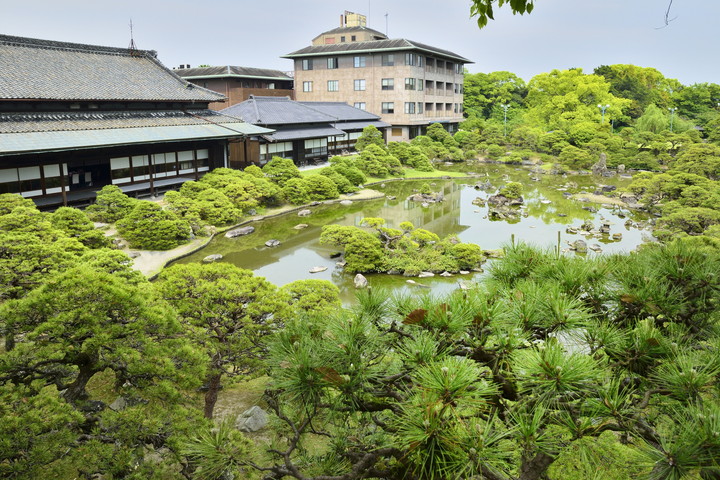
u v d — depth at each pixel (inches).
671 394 141.1
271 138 1884.8
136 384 323.9
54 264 504.7
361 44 2903.5
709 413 122.3
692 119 3757.4
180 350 340.8
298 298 528.4
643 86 3880.4
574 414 147.3
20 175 1171.9
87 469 277.4
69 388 325.1
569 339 163.9
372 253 1011.3
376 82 2854.3
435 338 162.2
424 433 134.4
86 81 1462.8
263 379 534.9
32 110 1285.7
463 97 3718.0
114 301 315.0
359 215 1519.4
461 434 137.9
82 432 304.8
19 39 1432.1
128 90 1535.4
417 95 2910.9
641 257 209.5
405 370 169.0
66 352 309.6
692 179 1507.1
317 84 3029.0
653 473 121.7
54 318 300.0
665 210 1357.0
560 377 135.0
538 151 2925.7
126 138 1332.4
